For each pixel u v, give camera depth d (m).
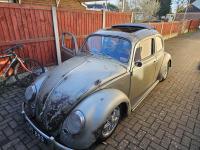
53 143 2.25
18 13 4.77
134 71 3.27
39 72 5.23
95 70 2.95
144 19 34.44
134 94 3.58
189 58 8.92
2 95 4.27
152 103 4.16
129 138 2.96
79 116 2.16
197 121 3.51
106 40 3.55
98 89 2.65
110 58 3.34
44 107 2.55
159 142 2.91
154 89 4.94
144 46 3.61
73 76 2.81
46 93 2.67
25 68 4.89
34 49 5.43
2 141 2.83
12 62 4.61
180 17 40.91
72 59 3.59
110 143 2.84
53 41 5.87
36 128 2.45
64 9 5.89
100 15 7.39
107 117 2.31
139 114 3.67
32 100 2.79
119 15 8.49
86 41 3.90
